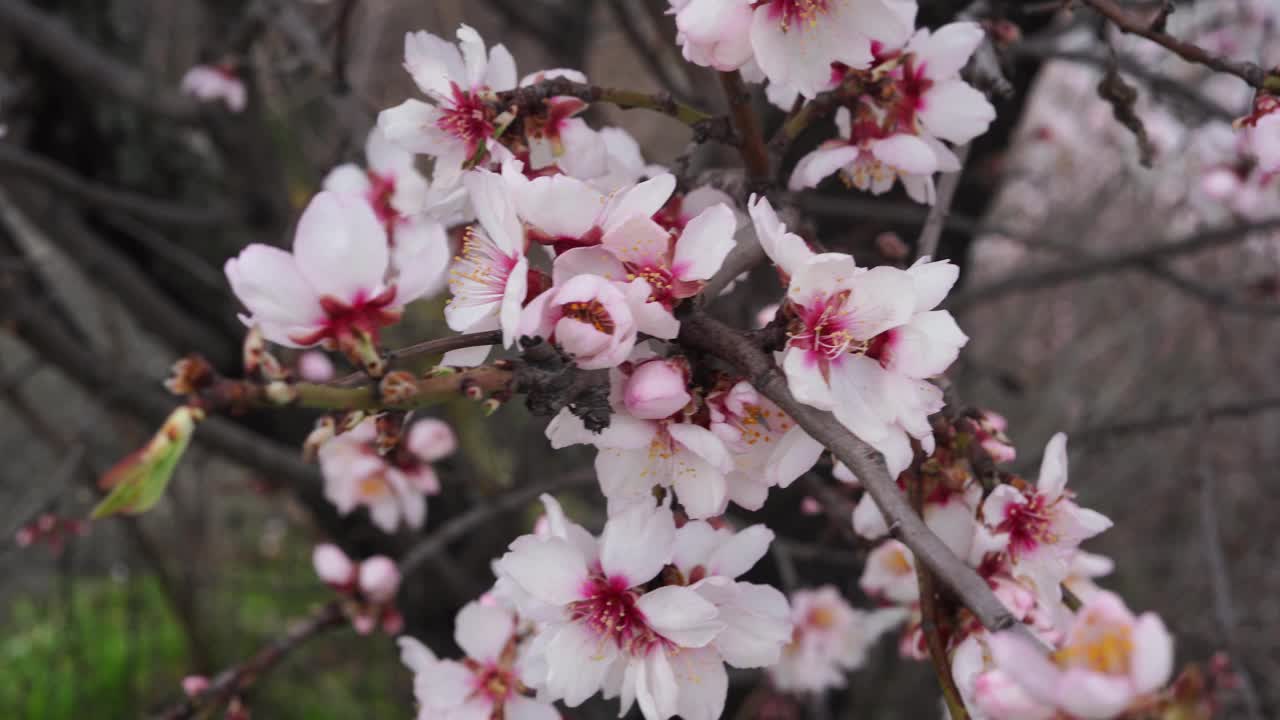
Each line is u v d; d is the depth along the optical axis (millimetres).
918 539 246
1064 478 310
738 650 296
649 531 291
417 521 572
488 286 290
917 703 878
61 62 640
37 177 603
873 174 341
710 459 273
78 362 666
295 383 240
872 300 272
